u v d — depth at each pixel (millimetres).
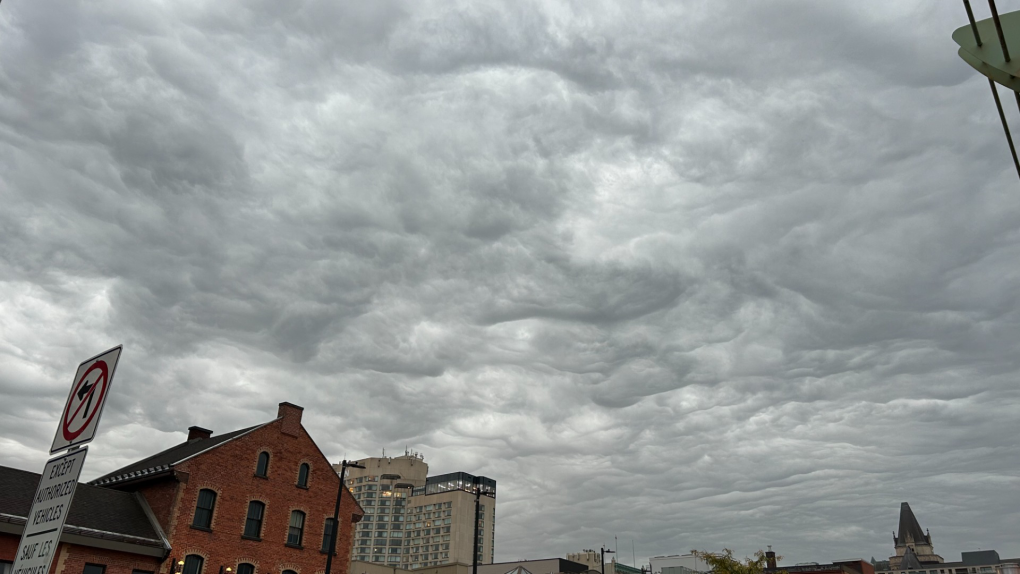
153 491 38188
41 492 6996
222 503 38594
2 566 29234
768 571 69750
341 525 45312
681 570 104688
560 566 86375
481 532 182250
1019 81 5121
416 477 196000
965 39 5500
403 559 182375
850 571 94812
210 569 36875
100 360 7102
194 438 49219
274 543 40750
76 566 31938
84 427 6793
